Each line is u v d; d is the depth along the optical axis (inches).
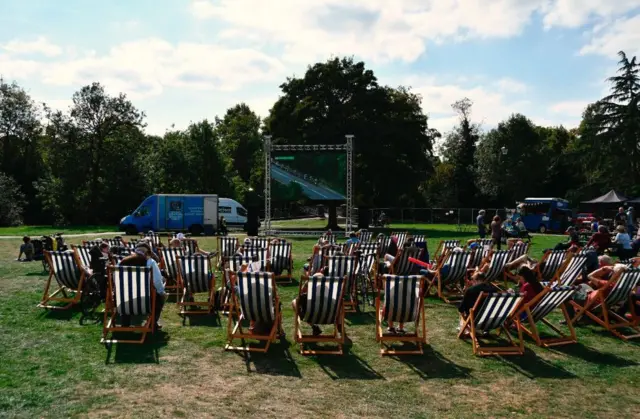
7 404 221.5
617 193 1412.4
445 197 2431.1
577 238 687.1
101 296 397.4
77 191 1884.8
